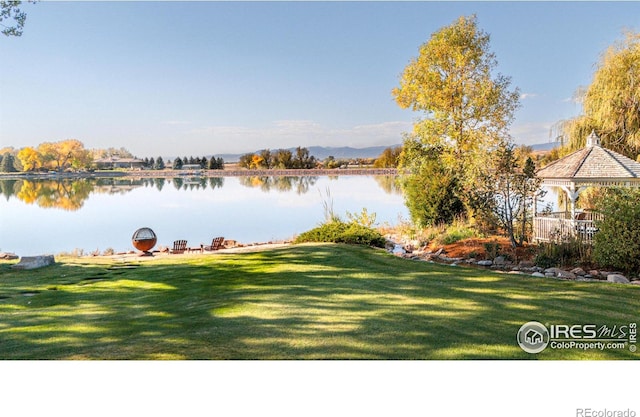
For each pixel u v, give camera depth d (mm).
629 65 20250
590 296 7496
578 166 15055
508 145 16531
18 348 5469
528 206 15547
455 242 15438
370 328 5762
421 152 23609
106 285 9352
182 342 5414
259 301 7230
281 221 26406
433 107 24109
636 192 11281
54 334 5984
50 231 23453
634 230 10477
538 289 8016
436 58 24062
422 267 10148
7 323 6586
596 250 11141
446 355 4945
